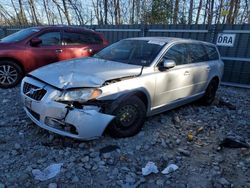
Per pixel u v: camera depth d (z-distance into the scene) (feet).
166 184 9.86
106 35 38.22
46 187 9.18
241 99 23.59
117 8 63.77
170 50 15.42
